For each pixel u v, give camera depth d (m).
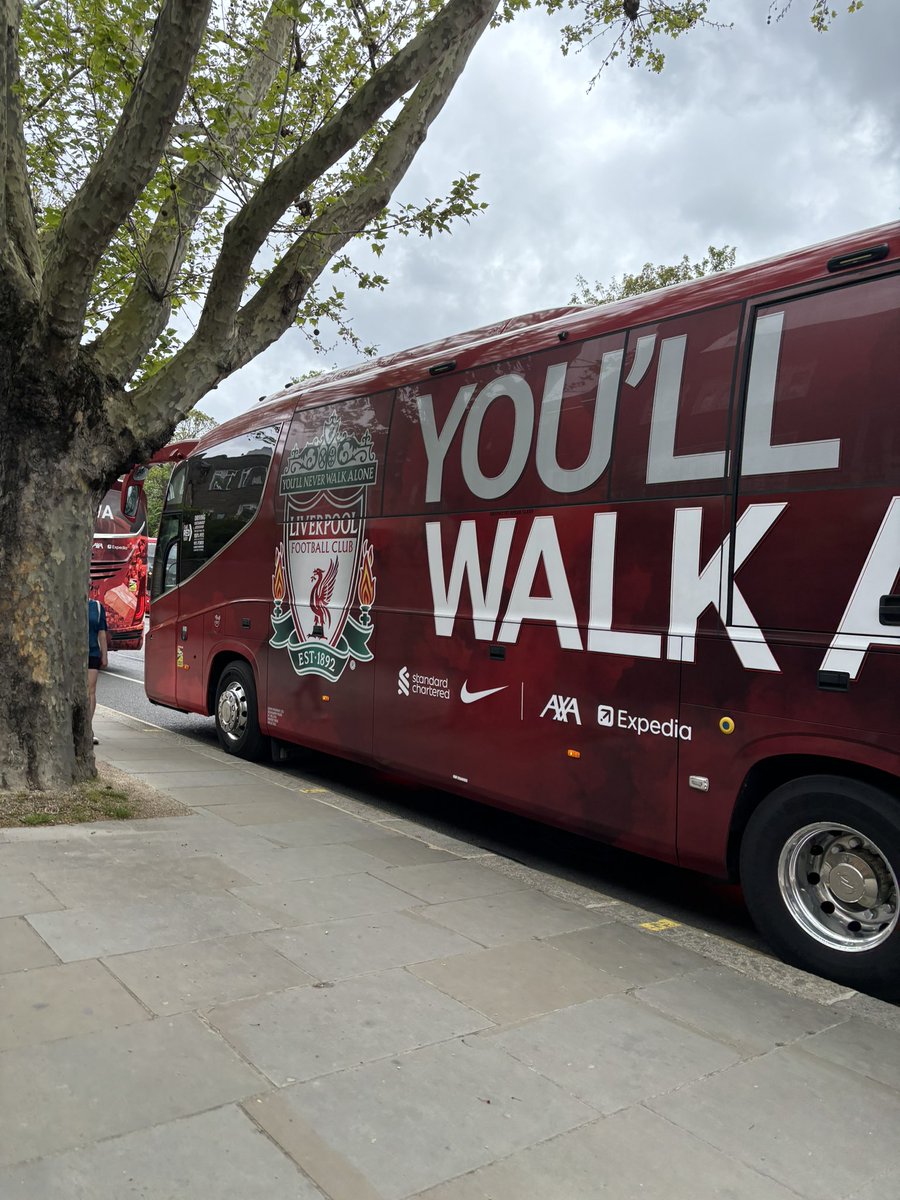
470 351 6.55
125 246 7.13
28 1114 2.77
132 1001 3.54
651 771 5.07
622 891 5.93
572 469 5.62
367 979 3.94
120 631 18.38
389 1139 2.80
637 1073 3.32
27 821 5.74
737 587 4.66
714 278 5.04
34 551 6.25
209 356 6.77
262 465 8.95
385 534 7.18
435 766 6.60
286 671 8.41
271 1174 2.60
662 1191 2.66
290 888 5.05
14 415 6.10
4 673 6.23
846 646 4.20
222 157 6.52
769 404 4.60
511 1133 2.89
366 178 7.09
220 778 7.95
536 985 4.04
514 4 7.95
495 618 6.12
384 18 7.47
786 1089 3.29
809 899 4.50
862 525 4.17
